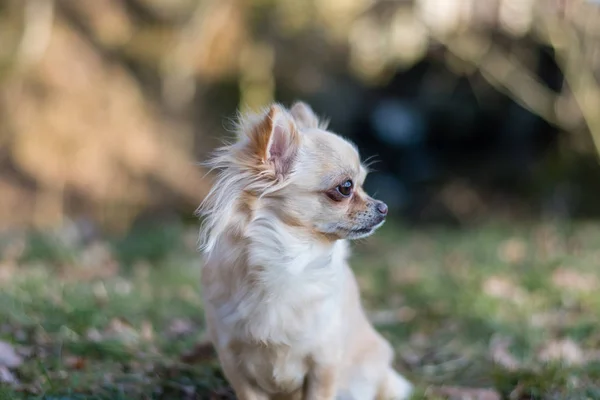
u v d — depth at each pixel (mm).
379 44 11656
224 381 4863
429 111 16781
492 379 5258
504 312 7090
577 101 11273
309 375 4051
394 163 16875
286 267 3859
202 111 14492
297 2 12234
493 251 9906
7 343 4859
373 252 10672
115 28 13203
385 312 7359
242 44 13289
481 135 16781
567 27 10359
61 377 4547
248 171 3885
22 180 12156
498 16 10500
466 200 15148
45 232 9773
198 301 7289
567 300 7371
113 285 7270
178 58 13203
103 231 11602
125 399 4312
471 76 14188
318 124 4645
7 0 12477
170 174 13391
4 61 12312
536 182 14250
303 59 13617
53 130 12438
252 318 3873
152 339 5680
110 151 12852
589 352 5863
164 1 12922
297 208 3908
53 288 6672
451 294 7613
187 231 11156
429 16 10609
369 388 4484
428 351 6160
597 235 10773
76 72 12797
